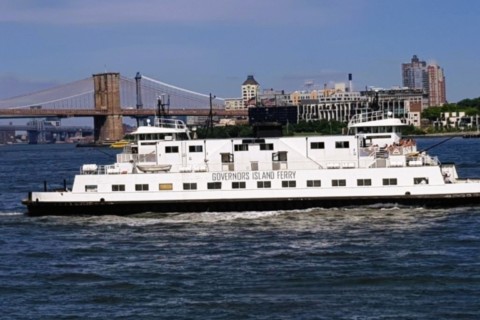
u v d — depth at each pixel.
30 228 74.94
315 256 58.22
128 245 65.31
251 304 46.22
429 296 46.81
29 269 57.44
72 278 54.06
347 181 76.19
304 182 76.44
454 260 55.56
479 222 69.88
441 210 75.56
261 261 57.09
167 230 71.06
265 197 76.50
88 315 45.16
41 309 46.59
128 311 45.66
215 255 59.84
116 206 77.94
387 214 74.31
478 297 46.22
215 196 76.94
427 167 76.12
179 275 53.66
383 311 44.25
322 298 47.06
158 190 77.44
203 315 44.47
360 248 60.59
